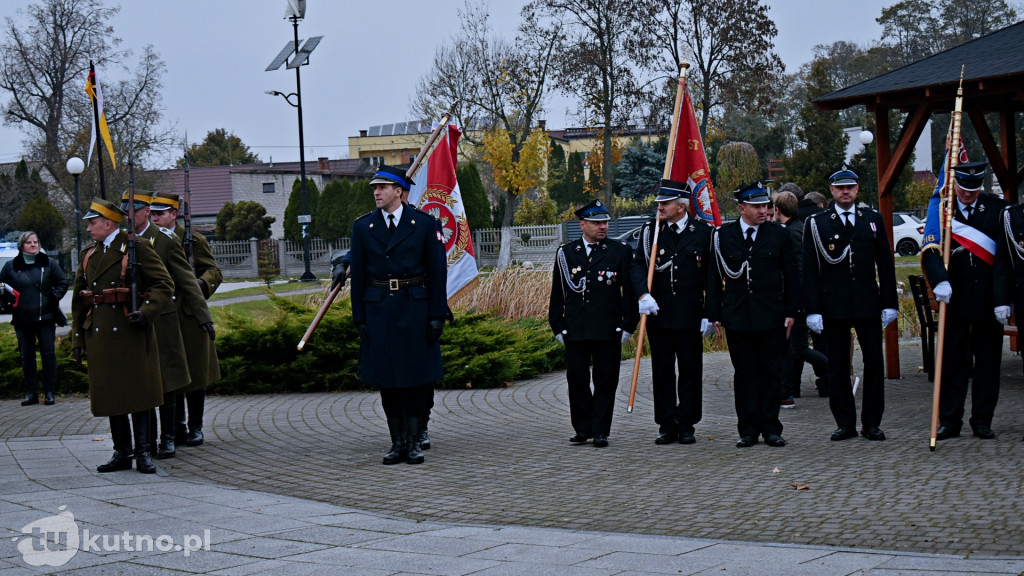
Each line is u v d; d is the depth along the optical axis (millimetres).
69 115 47344
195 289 8430
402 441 7715
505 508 6055
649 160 56500
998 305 7637
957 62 11000
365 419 9992
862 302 7824
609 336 8125
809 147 45625
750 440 7918
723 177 44156
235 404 11219
